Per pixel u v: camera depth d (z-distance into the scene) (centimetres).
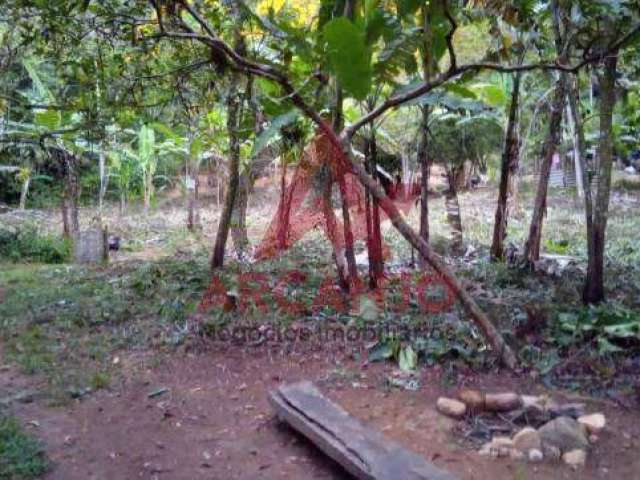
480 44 772
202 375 456
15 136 997
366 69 437
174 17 462
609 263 781
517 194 1112
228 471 328
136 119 771
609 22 497
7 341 536
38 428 374
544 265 745
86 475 323
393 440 335
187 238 1191
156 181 1925
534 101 933
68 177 1065
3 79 719
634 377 427
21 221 1348
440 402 379
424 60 448
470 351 459
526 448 331
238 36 558
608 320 494
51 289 728
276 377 448
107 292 698
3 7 496
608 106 556
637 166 1892
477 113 985
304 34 464
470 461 326
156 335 539
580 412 370
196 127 867
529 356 457
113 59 570
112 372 462
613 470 318
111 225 1368
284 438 362
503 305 579
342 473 323
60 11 479
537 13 589
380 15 457
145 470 329
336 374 447
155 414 395
